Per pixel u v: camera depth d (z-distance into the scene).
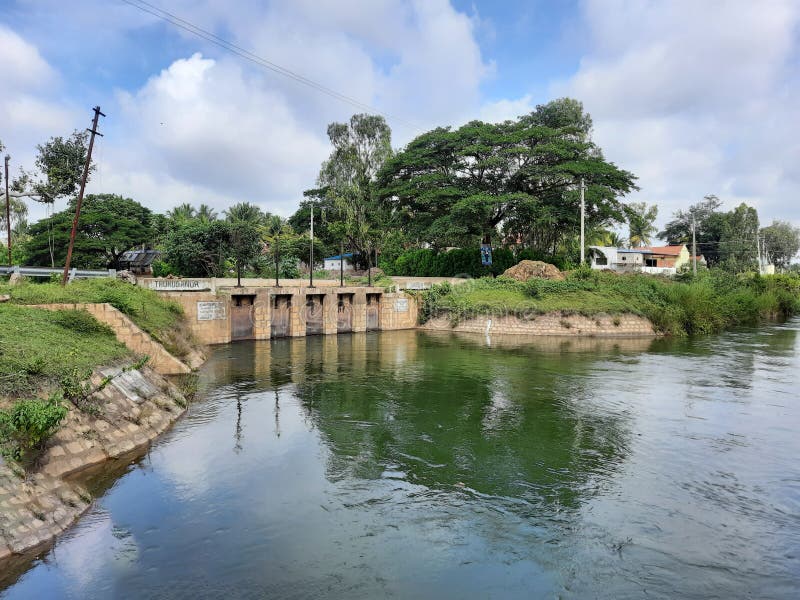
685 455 14.66
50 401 11.48
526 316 43.03
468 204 50.31
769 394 21.55
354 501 11.76
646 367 27.77
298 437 15.89
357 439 15.84
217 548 9.70
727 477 13.18
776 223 110.44
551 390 22.33
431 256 60.72
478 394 21.59
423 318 48.53
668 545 10.05
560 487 12.59
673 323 42.03
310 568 9.16
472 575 9.04
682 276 54.50
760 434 16.44
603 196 53.78
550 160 55.47
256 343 36.59
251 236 54.38
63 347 15.70
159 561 9.22
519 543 10.09
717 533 10.51
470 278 52.78
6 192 32.78
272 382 23.66
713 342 38.19
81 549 9.41
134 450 13.85
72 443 12.09
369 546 9.93
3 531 8.84
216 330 34.81
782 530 10.63
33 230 49.06
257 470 13.31
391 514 11.17
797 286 67.00
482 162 54.06
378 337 41.47
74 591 8.30
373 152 65.06
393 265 66.56
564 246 72.19
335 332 42.66
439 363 29.08
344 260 76.38
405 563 9.38
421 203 55.44
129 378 16.66
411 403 20.08
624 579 8.98
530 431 16.67
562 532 10.52
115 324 21.62
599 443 15.62
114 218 51.84
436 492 12.28
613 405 19.84
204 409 18.62
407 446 15.30
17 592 8.19
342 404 19.84
